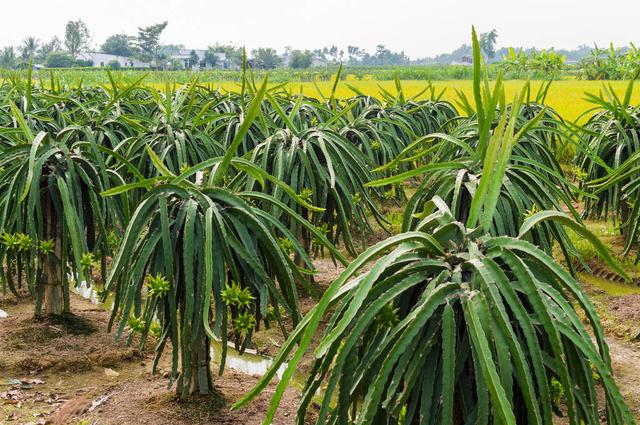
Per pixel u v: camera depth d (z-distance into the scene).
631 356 4.35
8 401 3.56
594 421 2.08
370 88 24.81
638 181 4.65
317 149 4.74
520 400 2.15
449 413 1.86
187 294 2.86
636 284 5.71
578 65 39.84
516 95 2.06
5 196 3.96
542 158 5.46
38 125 7.00
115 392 3.69
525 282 1.94
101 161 4.19
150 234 3.10
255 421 3.35
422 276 2.04
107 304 5.19
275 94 7.59
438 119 9.71
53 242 4.24
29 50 106.69
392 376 2.09
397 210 7.93
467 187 3.29
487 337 1.86
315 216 4.56
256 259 2.98
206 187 3.04
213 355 4.36
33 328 4.41
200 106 7.59
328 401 2.01
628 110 6.59
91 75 28.80
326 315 4.87
